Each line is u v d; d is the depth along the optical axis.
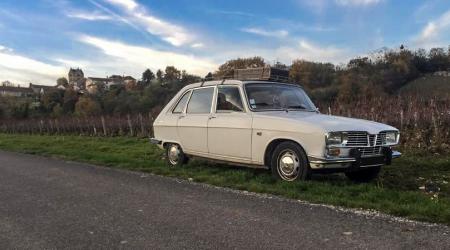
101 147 15.31
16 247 4.32
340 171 6.56
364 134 6.54
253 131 7.19
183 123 8.63
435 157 9.77
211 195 6.24
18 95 101.94
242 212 5.23
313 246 3.98
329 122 6.60
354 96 19.80
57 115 47.25
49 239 4.52
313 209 5.29
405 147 11.51
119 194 6.52
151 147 14.20
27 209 5.82
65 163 10.74
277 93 7.88
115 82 79.88
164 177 8.00
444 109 13.37
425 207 5.09
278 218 4.92
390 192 5.95
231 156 7.65
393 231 4.35
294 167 6.67
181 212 5.33
